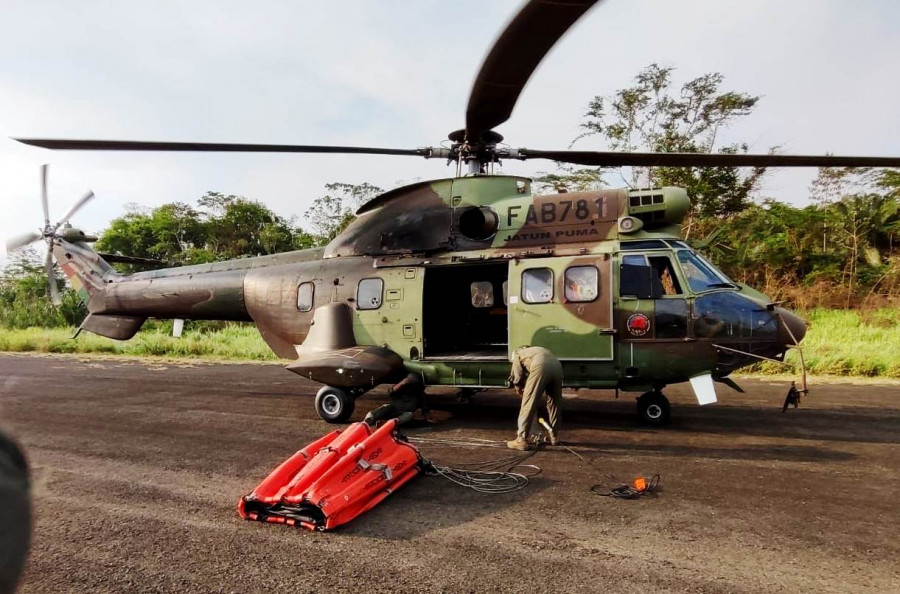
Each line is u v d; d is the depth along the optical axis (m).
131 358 17.92
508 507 4.84
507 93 6.14
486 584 3.52
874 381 11.67
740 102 23.30
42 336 21.72
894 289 22.94
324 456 4.84
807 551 3.94
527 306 7.74
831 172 32.12
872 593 3.39
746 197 24.41
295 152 8.20
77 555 3.98
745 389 10.98
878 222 26.75
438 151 8.53
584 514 4.66
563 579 3.58
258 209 44.41
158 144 7.71
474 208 8.38
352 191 37.72
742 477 5.57
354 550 4.03
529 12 4.48
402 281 8.55
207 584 3.56
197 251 39.44
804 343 14.19
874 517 4.53
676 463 6.07
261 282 9.91
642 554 3.91
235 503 5.00
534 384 6.71
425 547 4.07
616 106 24.84
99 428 7.98
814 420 8.17
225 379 13.08
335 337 8.77
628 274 7.45
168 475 5.80
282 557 3.93
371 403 9.95
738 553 3.92
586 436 7.32
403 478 5.42
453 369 8.21
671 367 7.33
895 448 6.62
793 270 25.61
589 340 7.45
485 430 7.78
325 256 9.56
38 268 37.97
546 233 8.02
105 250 41.31
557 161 8.38
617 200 7.79
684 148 23.59
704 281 7.41
